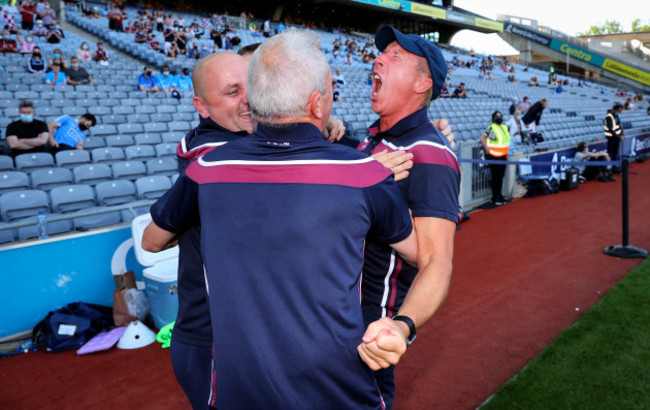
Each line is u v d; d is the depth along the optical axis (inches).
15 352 138.0
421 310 45.1
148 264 152.7
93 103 372.8
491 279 184.1
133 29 757.9
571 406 102.0
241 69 61.8
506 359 124.6
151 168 266.8
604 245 222.2
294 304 42.7
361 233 44.5
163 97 441.4
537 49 1739.7
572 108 852.6
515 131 409.1
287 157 45.2
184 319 59.8
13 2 668.7
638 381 109.7
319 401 43.8
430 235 50.6
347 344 44.0
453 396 108.8
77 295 152.8
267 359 43.2
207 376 58.4
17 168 237.8
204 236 46.6
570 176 358.3
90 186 215.5
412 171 53.2
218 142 60.8
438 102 638.5
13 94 350.9
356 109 518.0
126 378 122.9
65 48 569.0
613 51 1566.2
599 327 138.4
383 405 49.9
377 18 1662.2
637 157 504.7
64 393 116.5
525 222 271.4
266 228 43.3
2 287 138.5
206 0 1333.7
